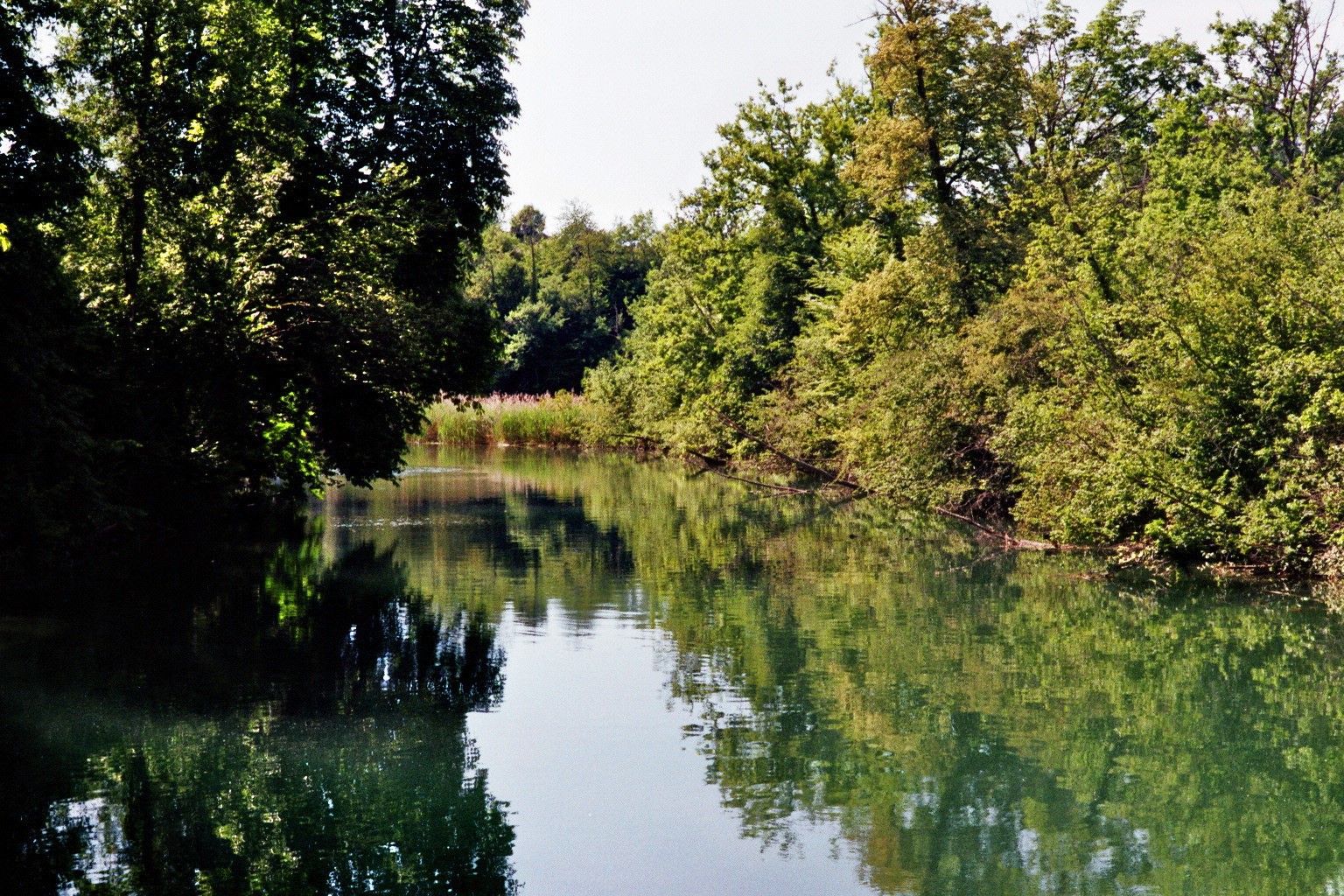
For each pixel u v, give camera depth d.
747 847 7.03
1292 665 11.54
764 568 18.02
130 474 19.05
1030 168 26.98
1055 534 19.45
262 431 23.34
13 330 14.72
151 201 20.69
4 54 16.00
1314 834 7.25
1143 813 7.67
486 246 105.50
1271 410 15.68
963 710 9.99
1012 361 22.44
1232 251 16.55
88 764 8.45
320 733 9.22
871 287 27.62
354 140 25.94
